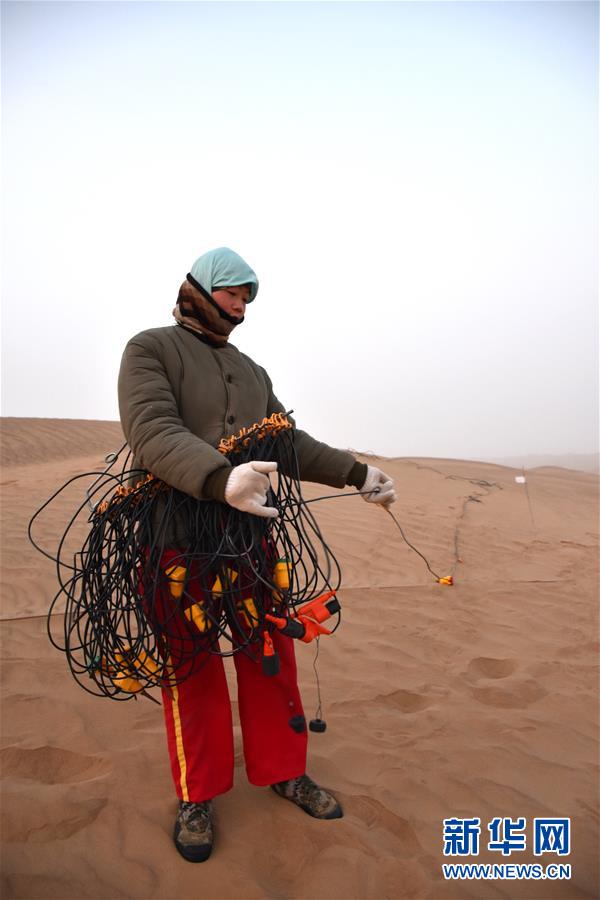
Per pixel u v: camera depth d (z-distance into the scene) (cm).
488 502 1066
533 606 539
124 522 216
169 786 256
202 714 217
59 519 784
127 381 210
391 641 446
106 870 207
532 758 297
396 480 1184
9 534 711
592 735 322
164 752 283
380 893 205
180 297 231
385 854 223
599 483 1609
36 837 222
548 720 336
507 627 486
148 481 210
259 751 226
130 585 211
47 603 508
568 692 373
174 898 197
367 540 743
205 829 217
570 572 659
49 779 271
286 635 215
